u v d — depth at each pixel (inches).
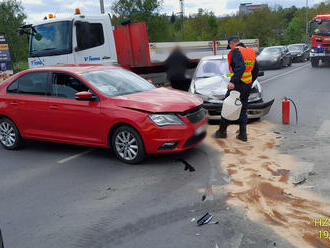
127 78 266.2
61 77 256.8
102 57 410.6
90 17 398.3
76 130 246.7
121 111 224.7
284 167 207.9
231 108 257.3
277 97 471.2
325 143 250.4
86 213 165.0
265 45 2069.4
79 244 139.7
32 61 408.8
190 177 200.4
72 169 228.7
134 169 220.1
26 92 271.6
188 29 1529.3
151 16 1107.9
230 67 266.8
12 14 1280.8
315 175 194.1
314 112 361.4
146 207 166.4
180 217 154.9
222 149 248.2
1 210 175.5
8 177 222.1
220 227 144.7
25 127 272.2
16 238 148.1
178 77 490.9
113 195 183.2
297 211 155.1
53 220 161.0
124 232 145.7
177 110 219.6
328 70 839.1
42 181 211.0
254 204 163.0
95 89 240.4
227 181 190.5
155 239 138.8
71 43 384.5
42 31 400.2
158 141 216.1
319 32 913.5
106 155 253.6
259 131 293.9
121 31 455.5
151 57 440.8
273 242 132.6
